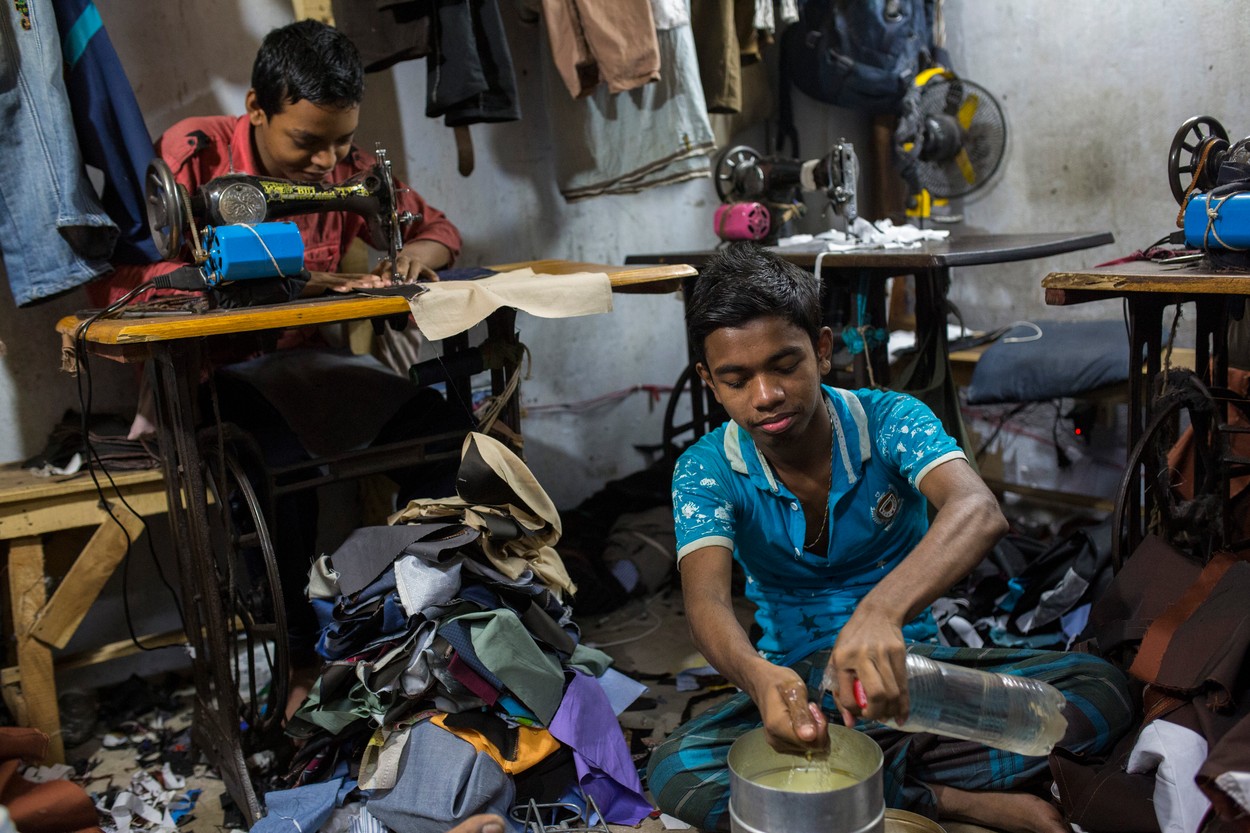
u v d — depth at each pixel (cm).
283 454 245
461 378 274
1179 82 338
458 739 204
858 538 183
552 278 238
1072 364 312
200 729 251
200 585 235
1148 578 212
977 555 149
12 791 196
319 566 221
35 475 263
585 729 218
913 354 324
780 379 157
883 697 129
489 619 212
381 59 300
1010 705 149
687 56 342
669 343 421
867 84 389
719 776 180
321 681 210
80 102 258
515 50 364
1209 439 236
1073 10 362
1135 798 169
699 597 165
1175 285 204
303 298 228
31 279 253
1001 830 183
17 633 251
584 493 407
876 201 430
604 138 356
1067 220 378
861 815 136
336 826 205
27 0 241
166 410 229
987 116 377
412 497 262
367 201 240
